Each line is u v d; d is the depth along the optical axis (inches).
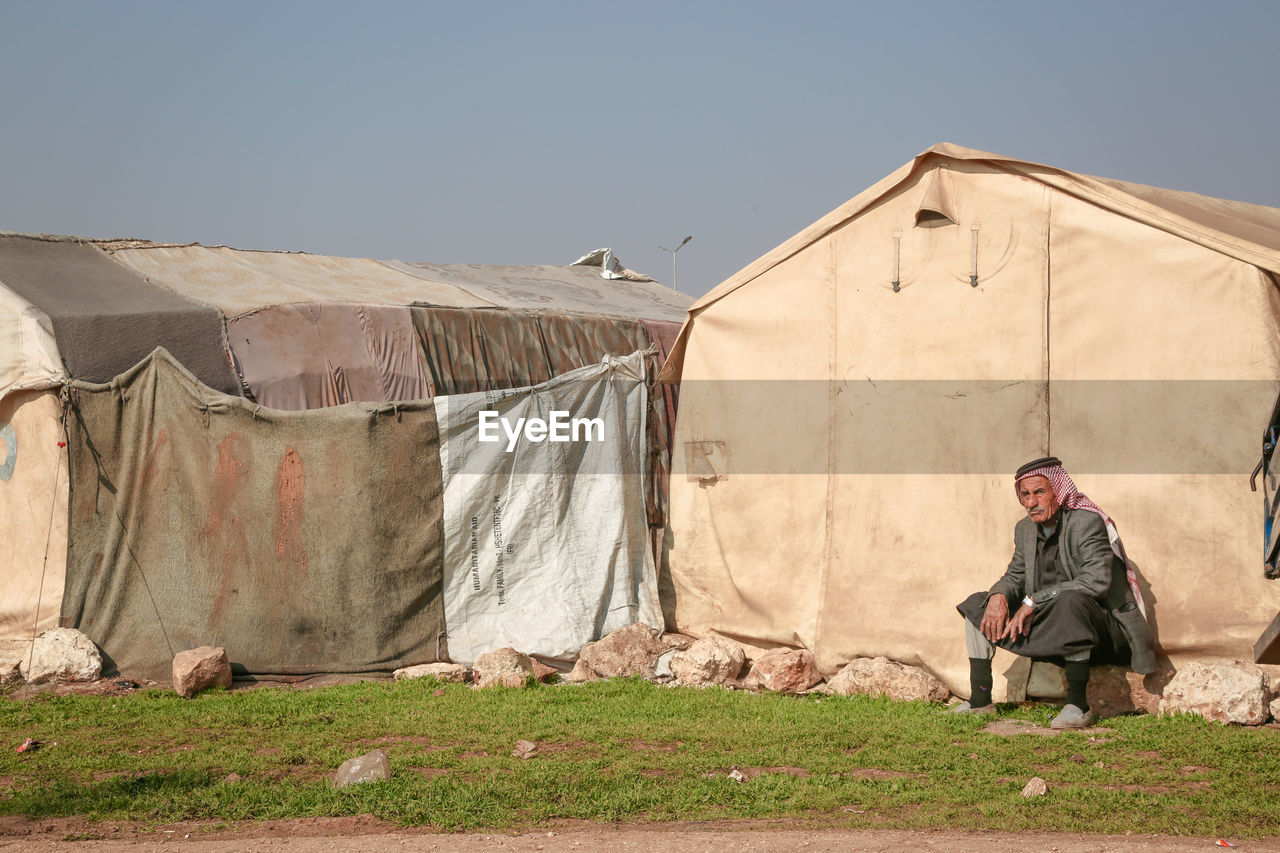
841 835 193.2
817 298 366.9
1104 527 281.4
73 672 344.8
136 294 433.1
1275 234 330.3
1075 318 314.0
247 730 283.0
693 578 389.7
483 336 495.8
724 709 301.1
